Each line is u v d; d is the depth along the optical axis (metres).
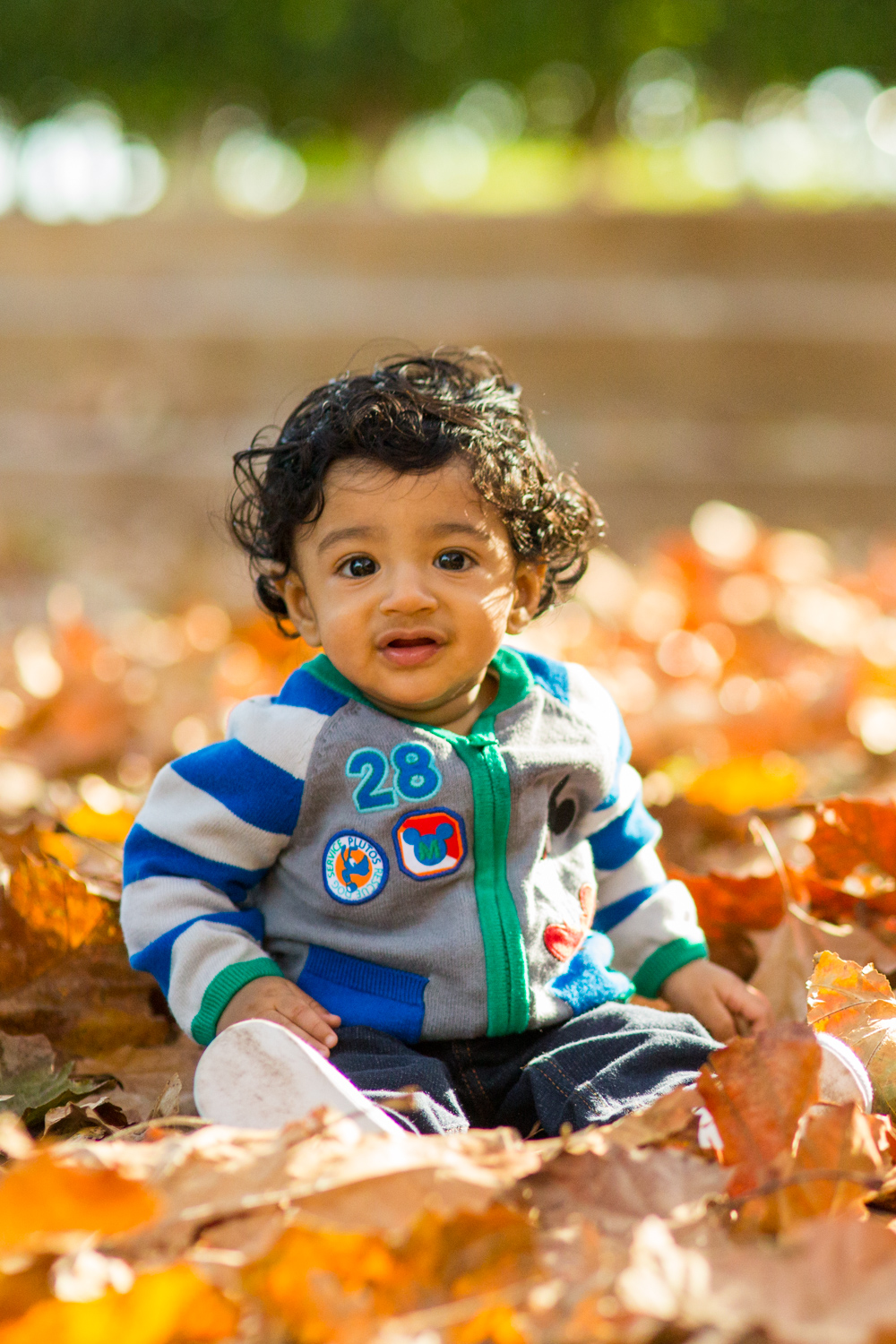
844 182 13.30
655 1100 1.42
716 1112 1.23
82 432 7.96
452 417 1.70
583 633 4.01
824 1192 1.13
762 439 7.59
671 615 4.11
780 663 3.77
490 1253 1.01
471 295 8.77
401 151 14.70
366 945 1.58
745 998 1.77
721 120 13.62
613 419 7.96
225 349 8.39
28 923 1.78
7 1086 1.55
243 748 1.63
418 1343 0.91
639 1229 0.96
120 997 1.78
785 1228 1.12
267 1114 1.31
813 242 9.02
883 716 3.27
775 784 2.65
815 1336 0.87
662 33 12.31
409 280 9.16
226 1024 1.52
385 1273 1.00
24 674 3.30
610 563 4.44
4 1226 0.99
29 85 12.22
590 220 9.15
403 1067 1.47
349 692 1.67
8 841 2.03
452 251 9.30
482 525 1.67
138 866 1.63
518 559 1.74
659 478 6.98
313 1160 1.10
